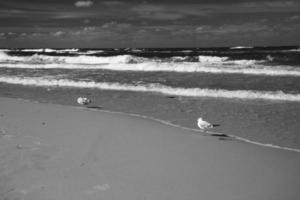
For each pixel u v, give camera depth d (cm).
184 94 1577
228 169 648
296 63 3081
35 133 866
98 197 514
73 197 509
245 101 1389
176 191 546
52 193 518
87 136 862
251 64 3094
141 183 573
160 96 1532
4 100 1438
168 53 5103
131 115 1144
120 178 591
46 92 1702
